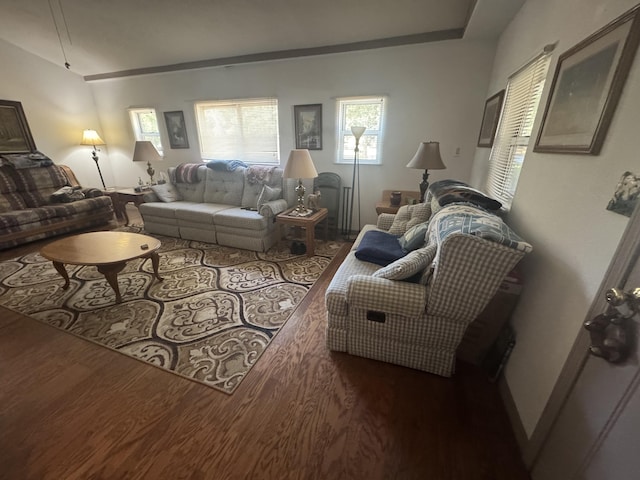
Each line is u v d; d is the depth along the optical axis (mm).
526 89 1852
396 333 1566
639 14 838
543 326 1207
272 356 1727
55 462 1163
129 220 4547
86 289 2457
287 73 3611
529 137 1653
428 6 2543
